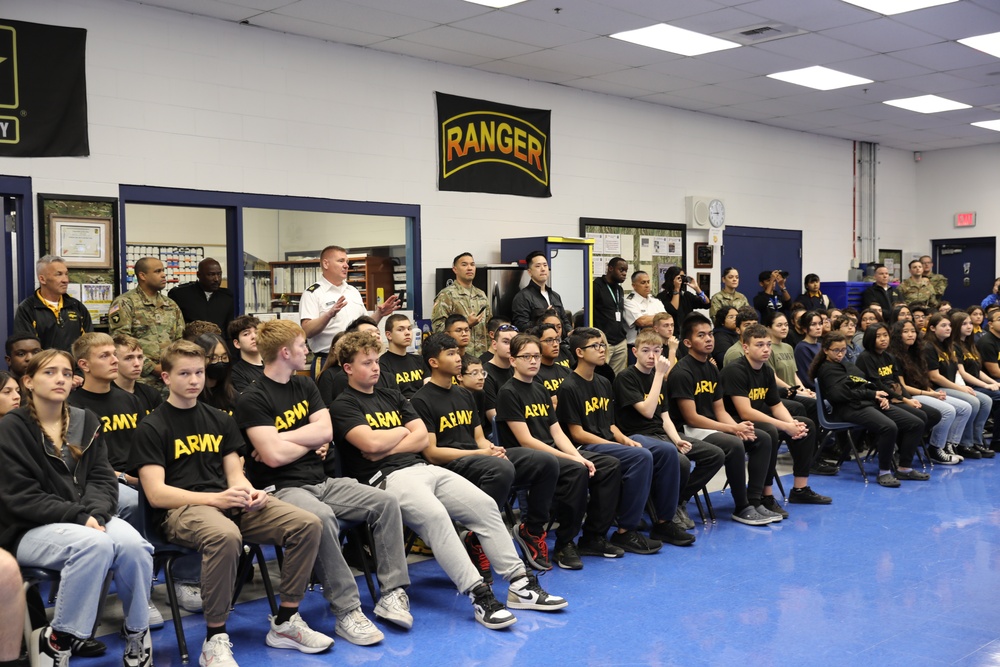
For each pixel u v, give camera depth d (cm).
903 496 623
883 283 1188
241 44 694
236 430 377
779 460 773
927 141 1321
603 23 714
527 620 383
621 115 987
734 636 363
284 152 720
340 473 421
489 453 440
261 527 353
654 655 344
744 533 525
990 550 487
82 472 337
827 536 517
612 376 874
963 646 352
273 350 390
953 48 815
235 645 356
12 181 582
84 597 306
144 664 324
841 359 672
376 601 389
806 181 1236
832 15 712
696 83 927
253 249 1066
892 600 406
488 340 757
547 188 912
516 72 866
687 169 1065
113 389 413
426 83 812
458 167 835
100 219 623
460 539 403
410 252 811
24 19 584
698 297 956
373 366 420
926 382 758
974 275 1377
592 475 462
